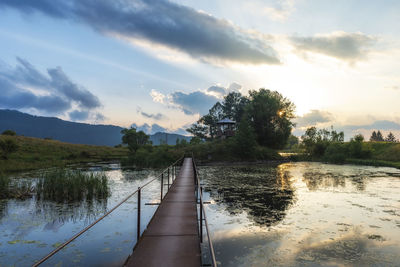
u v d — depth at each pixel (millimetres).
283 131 48312
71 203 10945
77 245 5941
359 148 37812
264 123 48531
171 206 8016
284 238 6727
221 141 43562
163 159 31219
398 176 19859
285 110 49625
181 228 5906
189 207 7883
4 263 5129
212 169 26719
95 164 33625
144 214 8844
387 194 12656
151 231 5703
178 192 10320
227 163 35688
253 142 39031
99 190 12578
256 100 50656
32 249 5879
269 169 26453
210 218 8586
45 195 12297
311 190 13766
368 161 31969
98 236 6559
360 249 6039
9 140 34250
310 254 5766
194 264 4121
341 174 21344
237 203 10766
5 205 10680
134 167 28531
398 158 33344
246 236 6875
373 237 6812
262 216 8805
